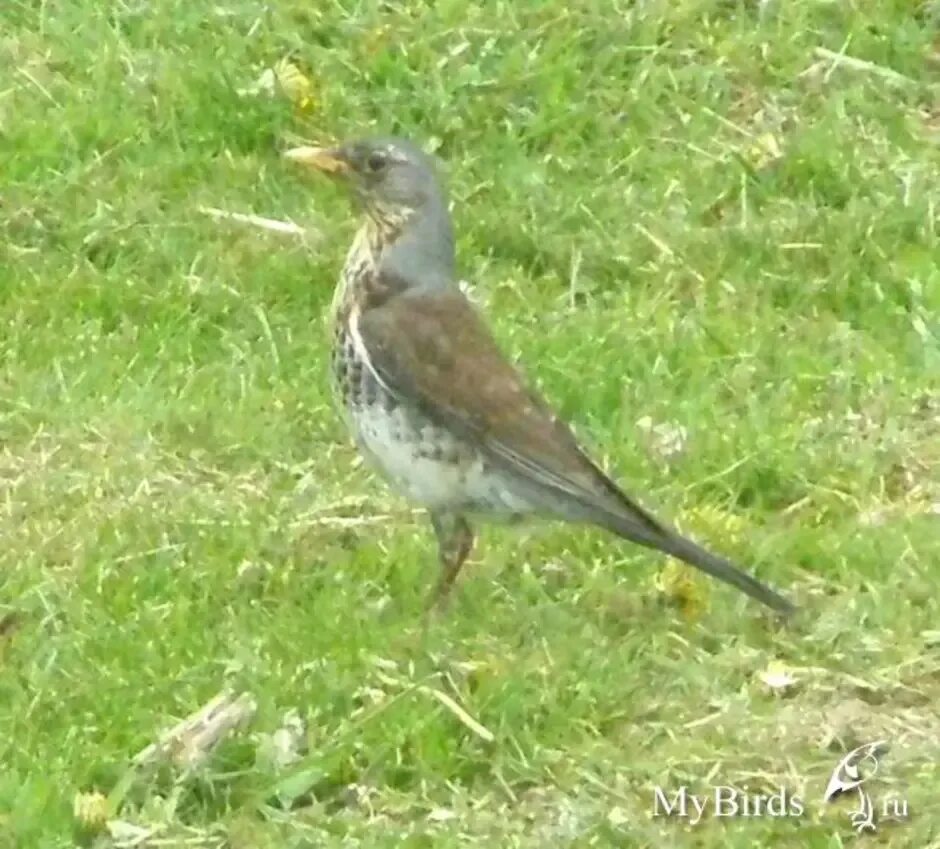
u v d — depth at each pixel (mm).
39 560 11648
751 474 12336
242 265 14055
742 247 14195
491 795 10266
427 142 14992
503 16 15688
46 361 13336
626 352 13219
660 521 11039
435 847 9875
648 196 14609
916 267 14055
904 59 15648
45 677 10812
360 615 11195
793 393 13008
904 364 13320
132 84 15414
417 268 11125
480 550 11766
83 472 12430
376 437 11047
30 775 10227
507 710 10570
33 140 15016
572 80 15336
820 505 12203
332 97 15211
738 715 10641
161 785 10266
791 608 10484
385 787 10289
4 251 14211
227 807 10203
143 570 11516
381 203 11180
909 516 12039
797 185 14750
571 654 10945
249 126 15117
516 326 13422
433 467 10906
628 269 14055
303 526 11875
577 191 14641
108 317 13766
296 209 14578
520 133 15070
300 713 10562
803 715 10664
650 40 15602
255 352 13406
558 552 11750
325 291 13906
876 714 10680
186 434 12633
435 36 15547
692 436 12539
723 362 13273
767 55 15562
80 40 15781
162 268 14133
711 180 14750
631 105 15242
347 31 15664
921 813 10086
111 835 10016
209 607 11312
